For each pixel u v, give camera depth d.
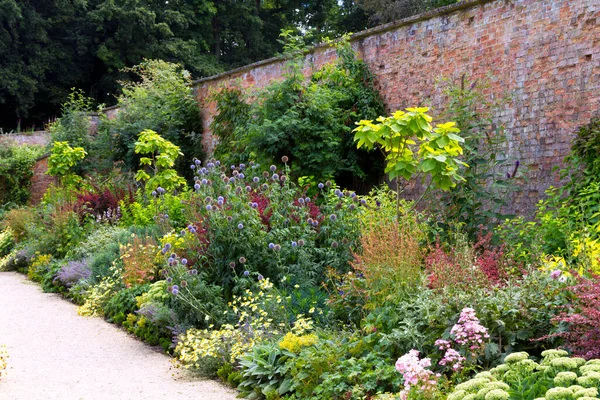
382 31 9.99
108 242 9.76
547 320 4.07
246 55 34.78
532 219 7.72
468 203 6.84
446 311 4.23
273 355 4.79
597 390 3.04
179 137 14.87
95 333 6.72
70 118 18.33
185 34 32.69
